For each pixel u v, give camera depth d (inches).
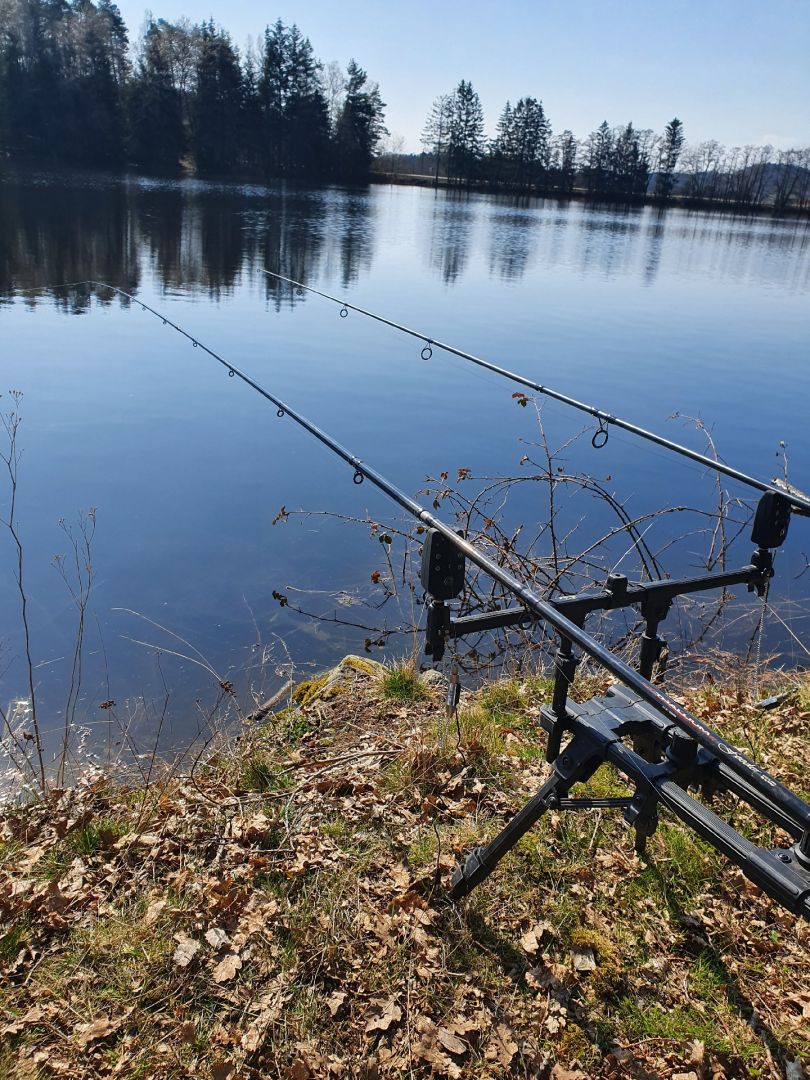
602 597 90.0
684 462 396.8
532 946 91.9
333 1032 82.6
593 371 568.1
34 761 164.7
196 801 119.8
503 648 173.8
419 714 151.3
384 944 92.5
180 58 2214.6
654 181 3659.0
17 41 1937.7
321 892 100.4
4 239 896.3
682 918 97.0
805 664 209.8
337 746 139.5
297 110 2536.9
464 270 1045.8
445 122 3292.3
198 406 435.8
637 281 1075.3
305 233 1229.7
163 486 328.8
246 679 204.5
